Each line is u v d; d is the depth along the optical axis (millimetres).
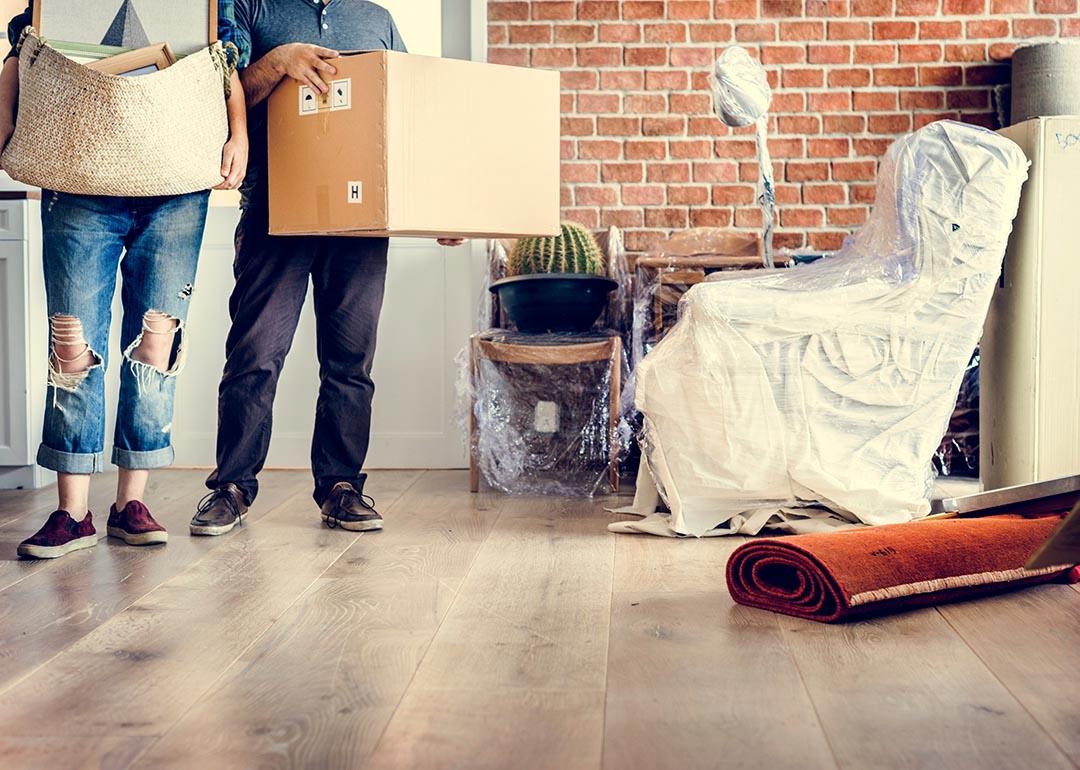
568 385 3859
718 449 2711
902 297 2705
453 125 2508
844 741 1383
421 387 3973
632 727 1435
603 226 4078
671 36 4035
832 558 1938
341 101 2471
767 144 4047
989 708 1496
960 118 4016
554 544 2627
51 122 2309
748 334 2695
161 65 2439
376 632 1874
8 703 1538
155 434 2611
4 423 3459
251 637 1846
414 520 2947
